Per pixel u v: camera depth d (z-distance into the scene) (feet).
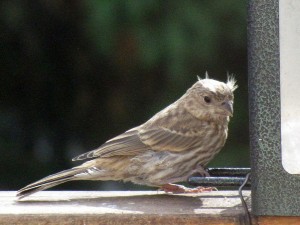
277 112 20.21
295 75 20.17
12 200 23.29
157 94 45.14
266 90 20.25
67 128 47.09
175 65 41.60
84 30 45.21
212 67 42.39
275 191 20.24
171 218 20.80
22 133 46.65
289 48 20.16
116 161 26.30
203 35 41.32
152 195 24.16
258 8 20.21
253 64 20.30
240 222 20.68
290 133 20.17
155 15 41.50
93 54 45.70
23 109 47.06
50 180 24.98
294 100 20.18
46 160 46.19
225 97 27.37
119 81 46.03
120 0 41.45
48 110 47.19
